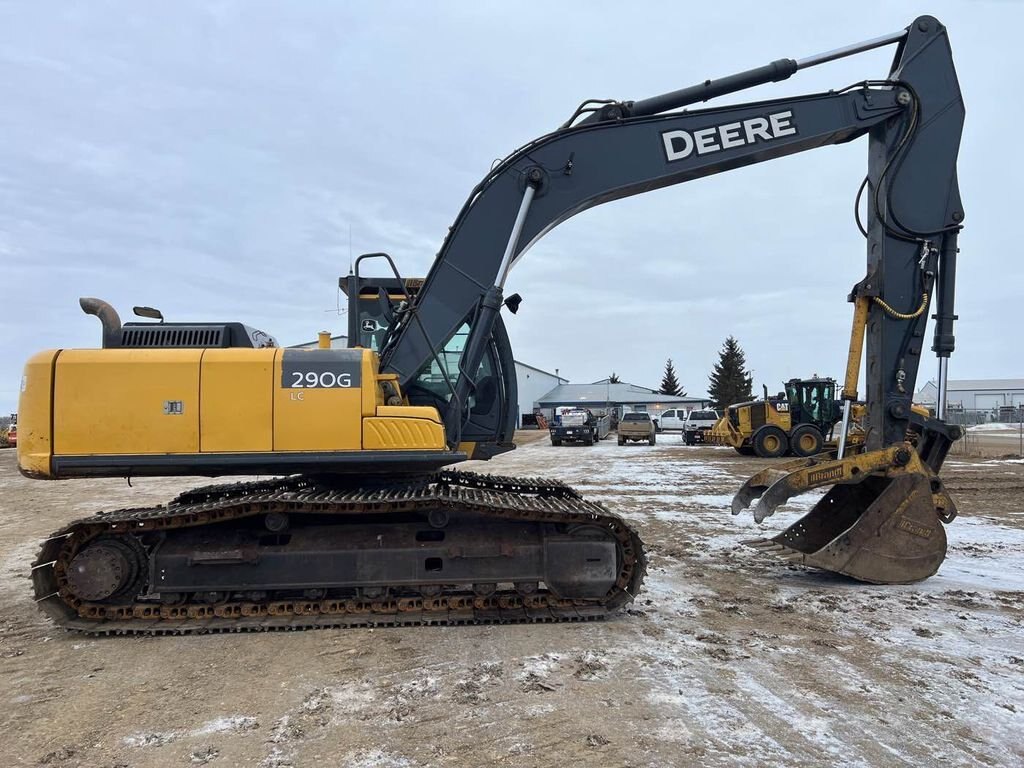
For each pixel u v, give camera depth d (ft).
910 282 21.03
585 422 108.27
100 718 11.85
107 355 17.08
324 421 17.12
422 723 11.44
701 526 30.45
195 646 15.52
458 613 17.11
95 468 16.72
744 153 20.72
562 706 12.01
